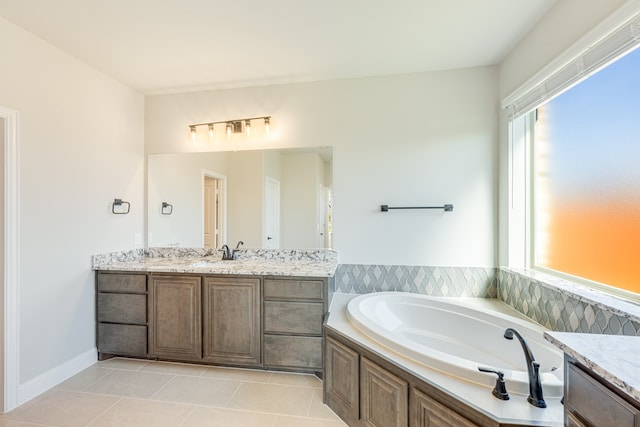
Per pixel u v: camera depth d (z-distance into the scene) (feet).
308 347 7.53
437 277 8.61
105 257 8.63
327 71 8.62
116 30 6.65
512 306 7.53
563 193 6.35
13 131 6.35
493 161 8.36
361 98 8.97
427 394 4.31
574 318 5.26
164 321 8.13
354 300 7.71
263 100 9.50
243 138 9.62
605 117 5.13
